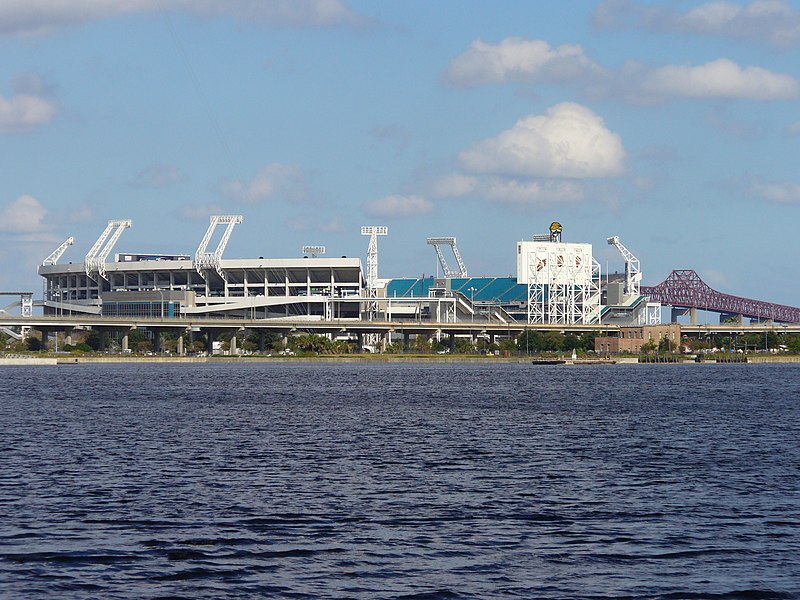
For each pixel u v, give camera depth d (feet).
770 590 189.57
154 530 234.58
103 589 189.26
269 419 529.86
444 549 217.97
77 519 246.27
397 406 635.25
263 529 236.22
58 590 188.44
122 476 315.17
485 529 236.63
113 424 498.69
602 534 231.71
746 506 263.90
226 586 191.52
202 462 349.41
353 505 265.13
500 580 195.31
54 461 351.67
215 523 242.17
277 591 188.44
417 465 343.46
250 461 352.69
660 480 308.40
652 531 234.58
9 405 643.45
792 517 249.75
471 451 384.27
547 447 397.80
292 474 320.70
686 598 185.37
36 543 221.66
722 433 455.63
